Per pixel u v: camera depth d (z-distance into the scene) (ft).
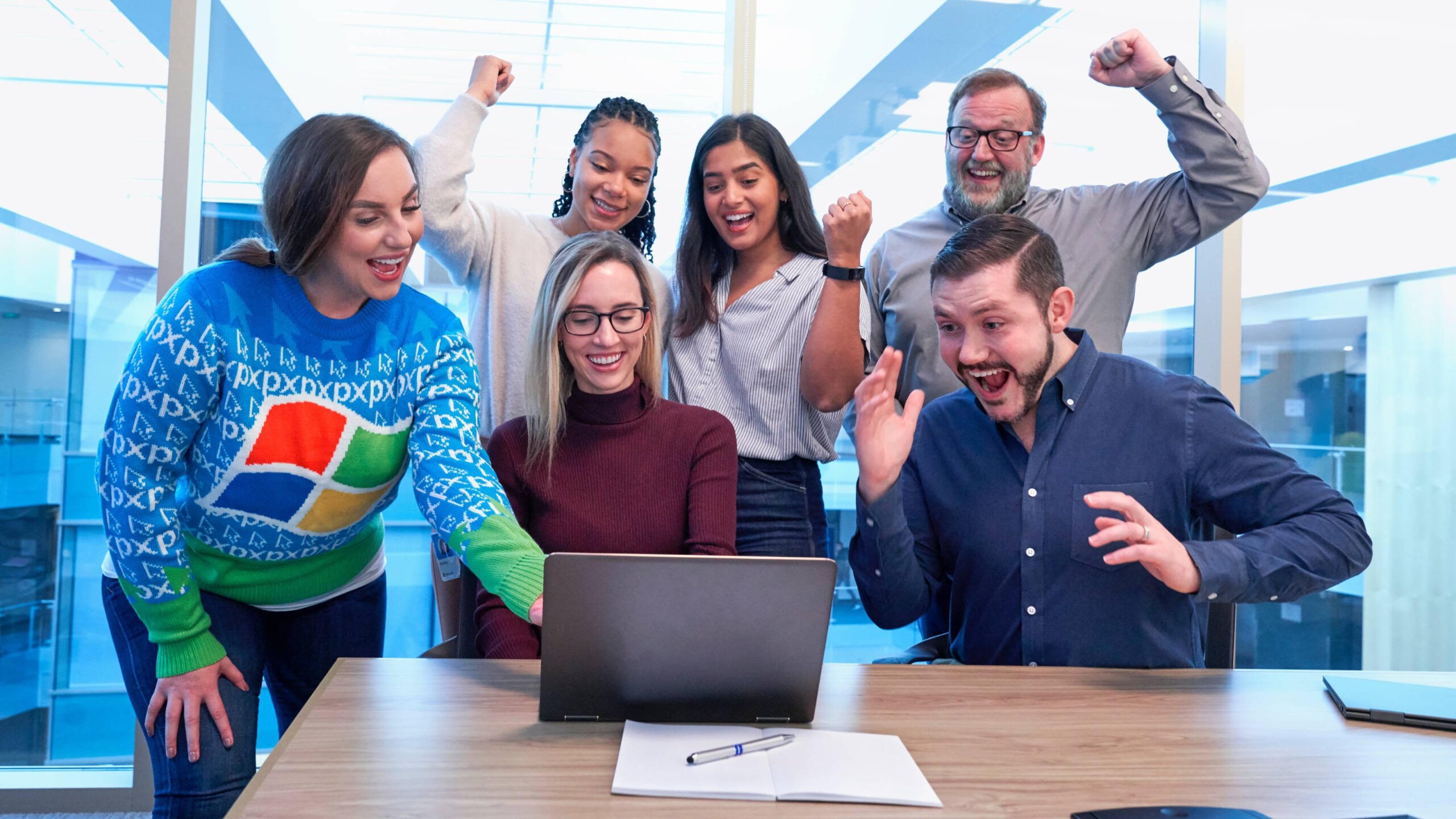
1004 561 5.41
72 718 8.16
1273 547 4.57
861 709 3.80
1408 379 9.07
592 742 3.36
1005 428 5.52
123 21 7.97
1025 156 7.07
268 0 8.30
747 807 2.84
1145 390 5.41
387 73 8.55
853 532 8.61
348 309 4.89
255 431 4.72
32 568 8.07
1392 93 9.08
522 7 8.57
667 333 7.12
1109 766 3.24
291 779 2.95
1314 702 4.05
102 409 8.13
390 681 4.03
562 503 5.60
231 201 8.37
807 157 8.67
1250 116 9.00
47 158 7.93
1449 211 9.11
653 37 8.68
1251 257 8.97
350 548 5.52
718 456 5.65
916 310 7.24
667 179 8.62
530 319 6.95
